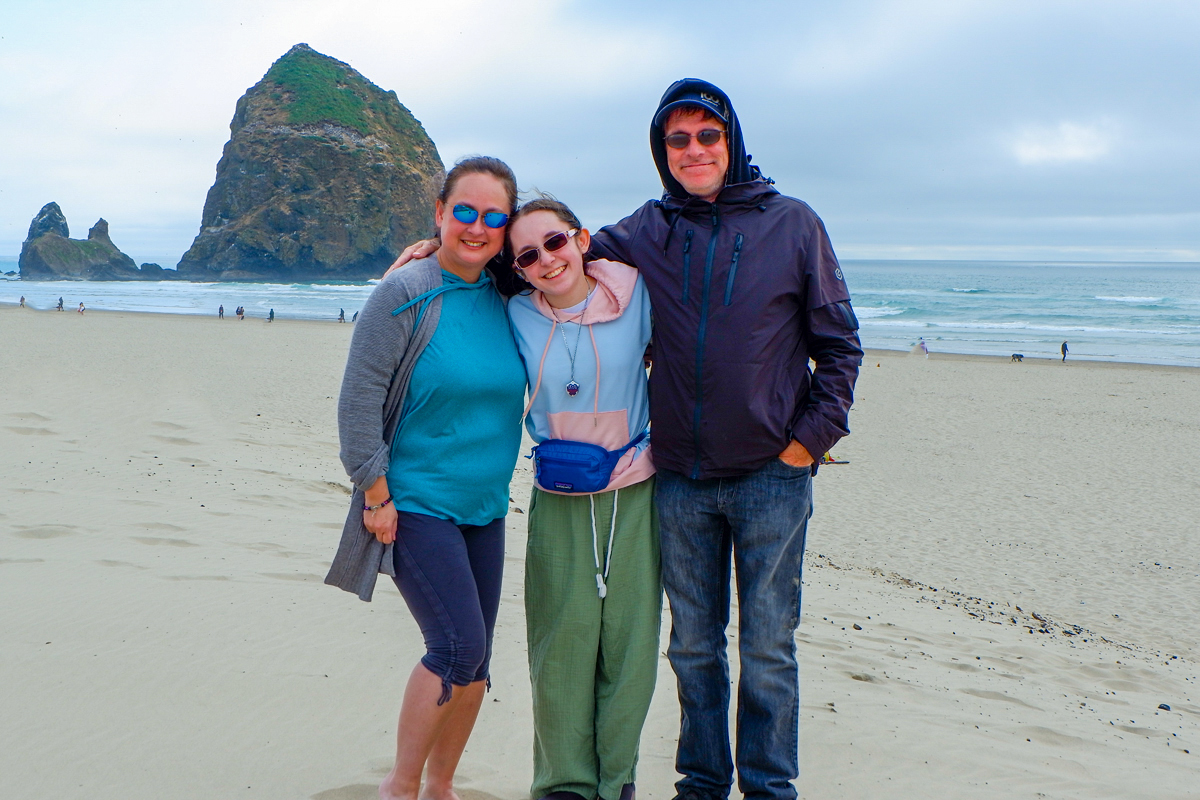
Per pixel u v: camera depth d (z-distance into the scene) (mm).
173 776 2676
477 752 3045
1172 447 16953
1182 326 56125
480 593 2531
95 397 11539
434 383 2352
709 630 2594
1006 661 5793
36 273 137875
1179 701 5605
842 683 4535
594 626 2572
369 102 142875
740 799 2791
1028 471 14500
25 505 6121
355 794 2609
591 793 2625
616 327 2521
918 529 10727
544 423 2602
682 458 2455
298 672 3576
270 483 7715
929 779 3242
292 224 122500
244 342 32500
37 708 3074
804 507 2492
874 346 43344
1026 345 44625
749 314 2352
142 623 4020
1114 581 9094
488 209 2355
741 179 2576
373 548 2396
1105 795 3377
